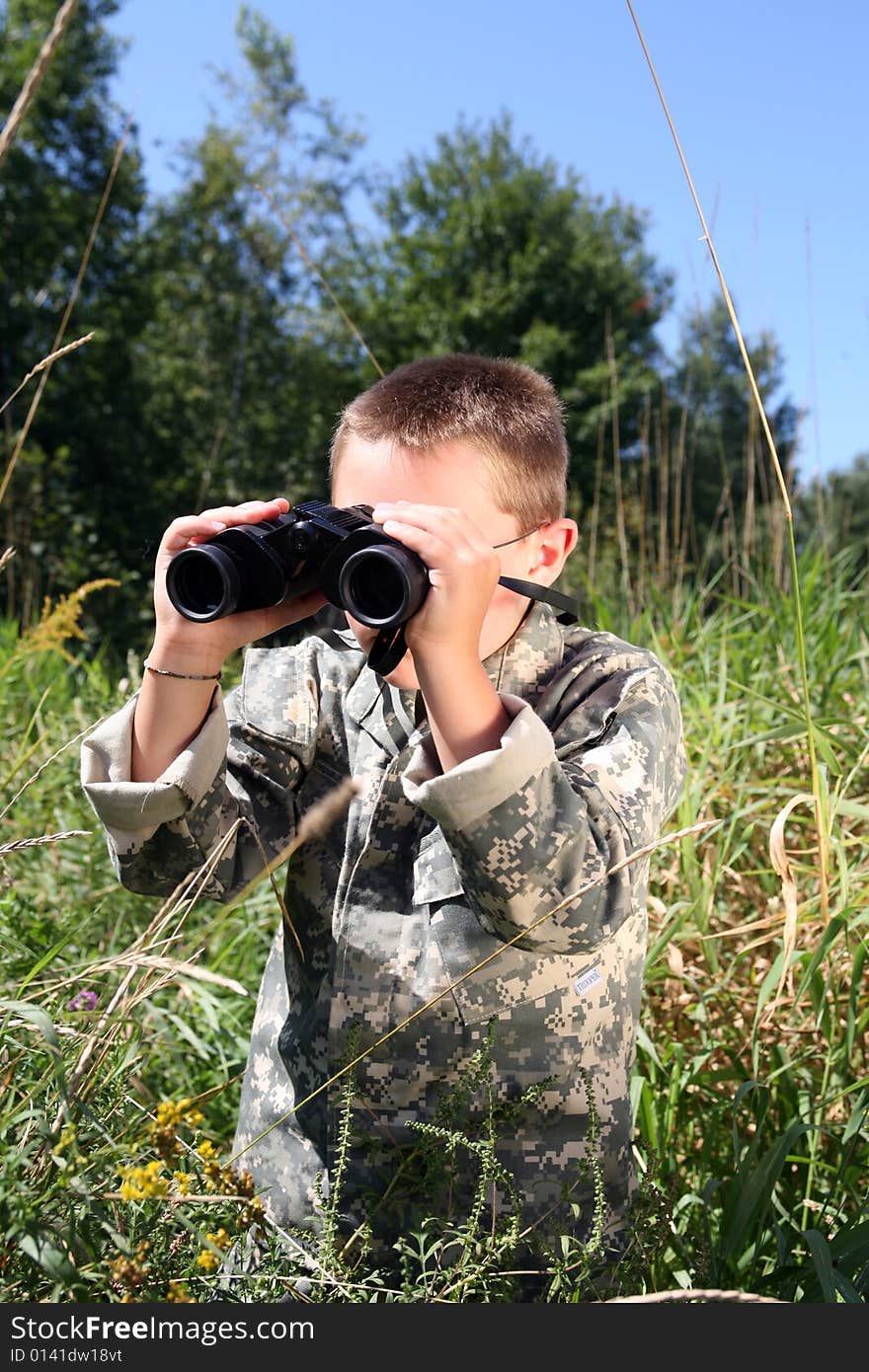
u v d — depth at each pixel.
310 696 1.52
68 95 18.84
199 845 1.39
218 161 22.98
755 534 4.07
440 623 1.18
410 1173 1.32
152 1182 0.98
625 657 1.49
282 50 23.47
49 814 2.58
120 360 19.88
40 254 18.56
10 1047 1.20
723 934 2.12
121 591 12.24
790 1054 2.08
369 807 1.42
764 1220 1.74
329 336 24.41
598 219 27.34
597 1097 1.37
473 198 27.00
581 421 21.55
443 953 1.34
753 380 1.72
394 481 1.43
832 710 2.90
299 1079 1.43
